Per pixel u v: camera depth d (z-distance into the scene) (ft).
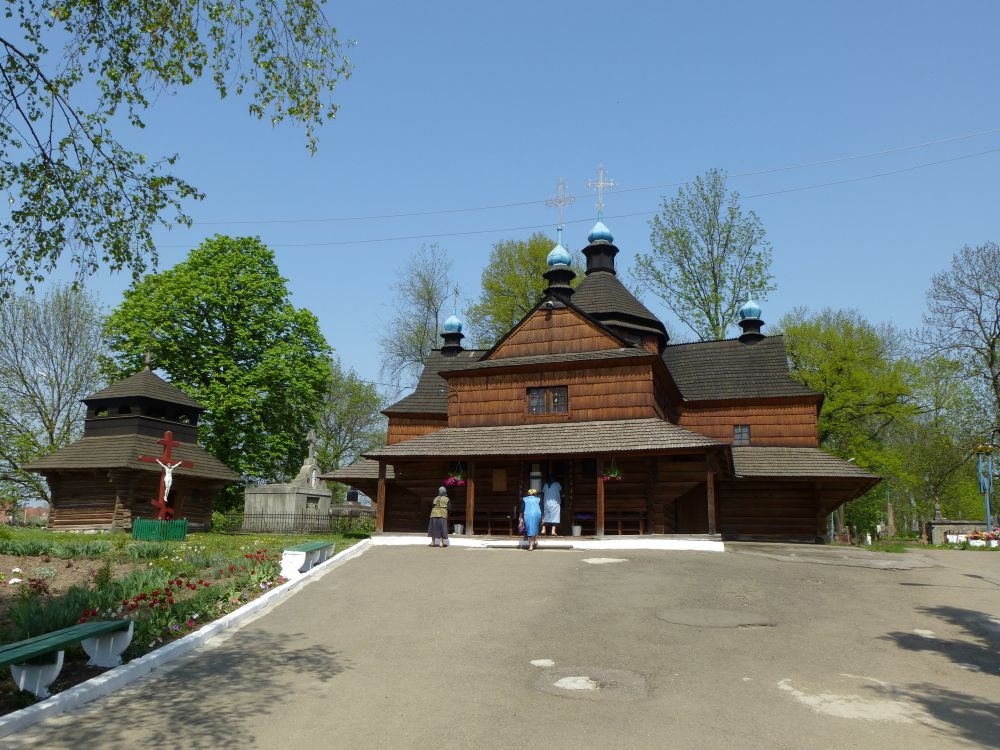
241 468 137.08
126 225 40.04
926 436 196.54
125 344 136.67
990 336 148.77
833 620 40.32
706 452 76.79
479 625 38.63
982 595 48.42
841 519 175.11
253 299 143.74
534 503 72.28
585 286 119.34
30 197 38.11
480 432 89.66
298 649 34.22
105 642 30.73
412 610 42.24
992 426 164.55
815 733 23.95
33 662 26.50
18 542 63.67
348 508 204.33
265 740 23.30
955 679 30.40
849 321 175.01
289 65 39.17
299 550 53.06
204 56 38.52
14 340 141.90
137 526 84.17
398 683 29.19
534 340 93.71
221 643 35.04
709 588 48.11
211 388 135.74
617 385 87.04
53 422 142.92
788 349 168.14
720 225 153.99
